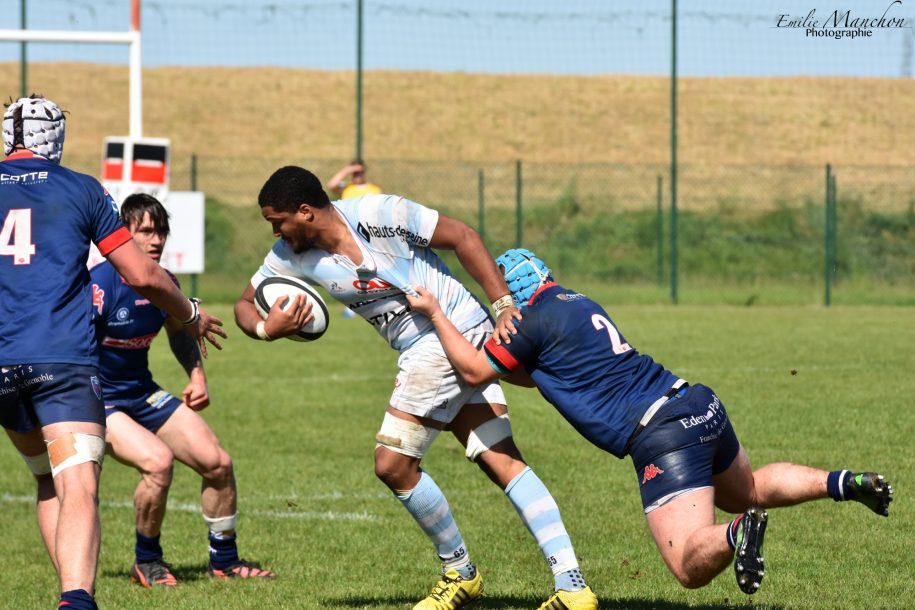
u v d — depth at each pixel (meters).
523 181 144.88
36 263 17.06
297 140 162.38
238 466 33.34
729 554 15.78
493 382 20.27
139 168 53.75
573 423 18.09
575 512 27.28
